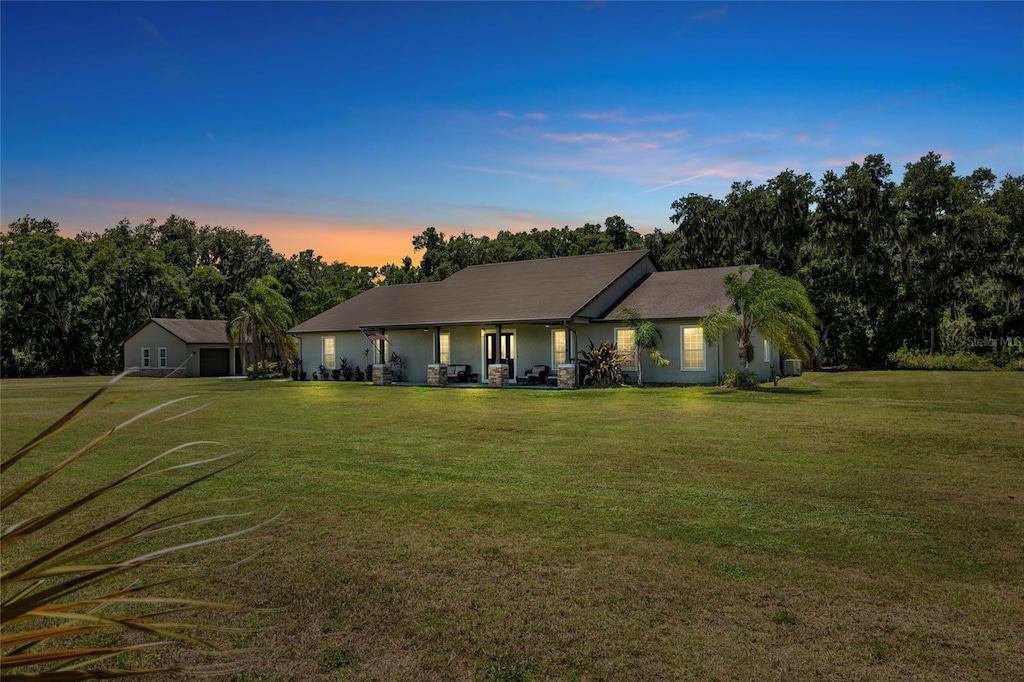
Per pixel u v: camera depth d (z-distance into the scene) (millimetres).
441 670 4004
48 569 1761
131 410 19531
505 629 4496
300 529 6734
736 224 39281
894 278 36688
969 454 10078
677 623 4531
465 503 7617
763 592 5012
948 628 4402
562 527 6664
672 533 6426
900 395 19250
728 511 7133
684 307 25406
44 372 53344
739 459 9875
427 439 12281
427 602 4941
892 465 9344
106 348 56312
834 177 35938
